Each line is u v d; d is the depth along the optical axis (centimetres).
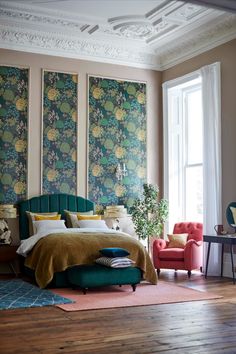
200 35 811
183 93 915
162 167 931
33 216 788
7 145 814
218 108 771
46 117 841
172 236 801
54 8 730
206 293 597
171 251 762
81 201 846
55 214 810
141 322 438
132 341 371
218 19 749
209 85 790
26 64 830
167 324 429
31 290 615
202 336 387
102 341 371
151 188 868
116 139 895
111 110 895
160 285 665
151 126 929
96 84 884
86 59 877
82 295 584
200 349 349
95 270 602
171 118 926
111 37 852
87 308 501
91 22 782
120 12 743
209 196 779
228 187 754
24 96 828
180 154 915
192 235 806
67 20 775
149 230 849
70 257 630
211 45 802
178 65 892
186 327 418
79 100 867
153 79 934
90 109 876
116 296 577
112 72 900
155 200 892
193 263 748
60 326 422
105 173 880
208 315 468
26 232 795
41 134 835
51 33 831
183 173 912
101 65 891
